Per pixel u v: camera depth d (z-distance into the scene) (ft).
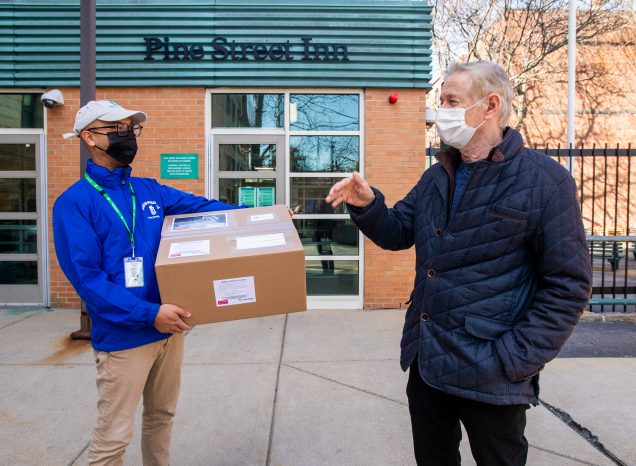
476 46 48.08
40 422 10.00
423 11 19.83
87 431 9.62
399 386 11.85
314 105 20.26
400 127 19.99
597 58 52.06
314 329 17.01
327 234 20.34
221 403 10.87
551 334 4.80
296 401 10.99
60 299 19.76
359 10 19.80
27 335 16.03
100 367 6.15
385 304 20.07
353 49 19.81
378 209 6.16
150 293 6.25
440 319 5.36
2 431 9.61
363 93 20.13
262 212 7.19
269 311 6.18
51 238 19.74
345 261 20.30
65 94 19.65
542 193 4.94
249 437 9.37
